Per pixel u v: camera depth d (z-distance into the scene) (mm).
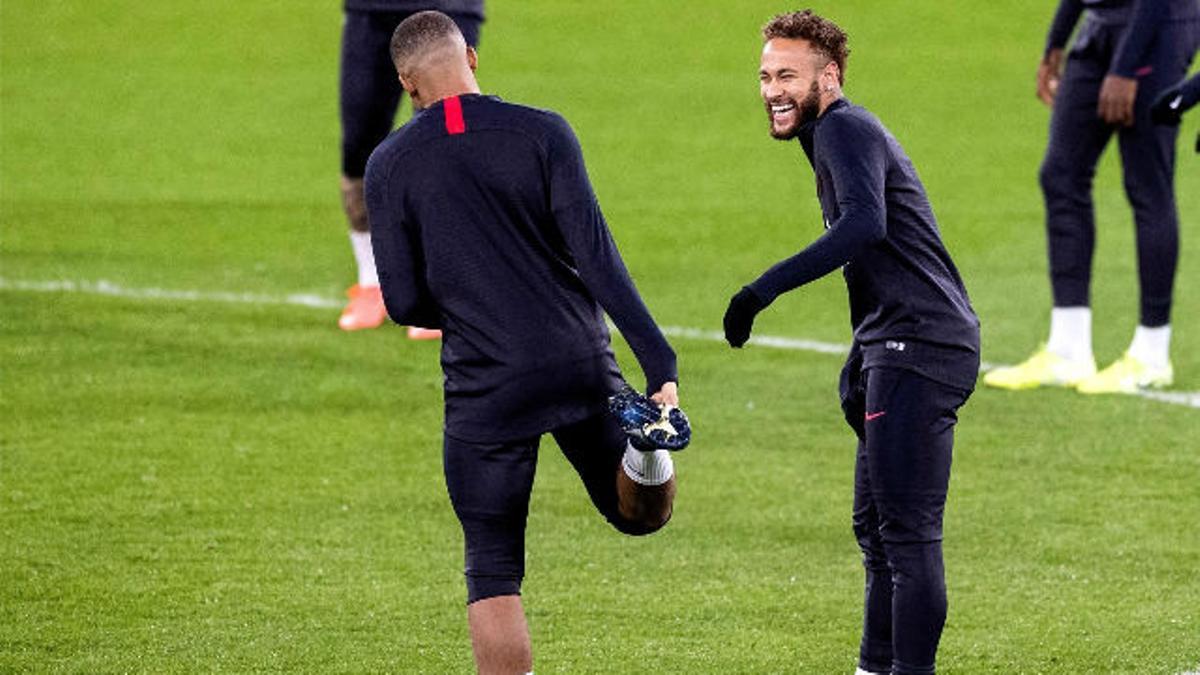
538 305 20188
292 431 33531
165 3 83938
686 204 55375
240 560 27156
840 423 34094
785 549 27781
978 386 36219
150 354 38344
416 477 31109
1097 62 35438
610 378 20594
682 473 31234
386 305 20797
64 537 28016
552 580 26453
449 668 23297
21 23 81250
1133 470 31203
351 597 25750
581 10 83688
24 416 34094
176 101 70188
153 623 24750
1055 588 26094
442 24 20625
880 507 20672
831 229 19594
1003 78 73812
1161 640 24203
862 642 21875
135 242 49875
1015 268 47219
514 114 20156
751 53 77812
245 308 42406
